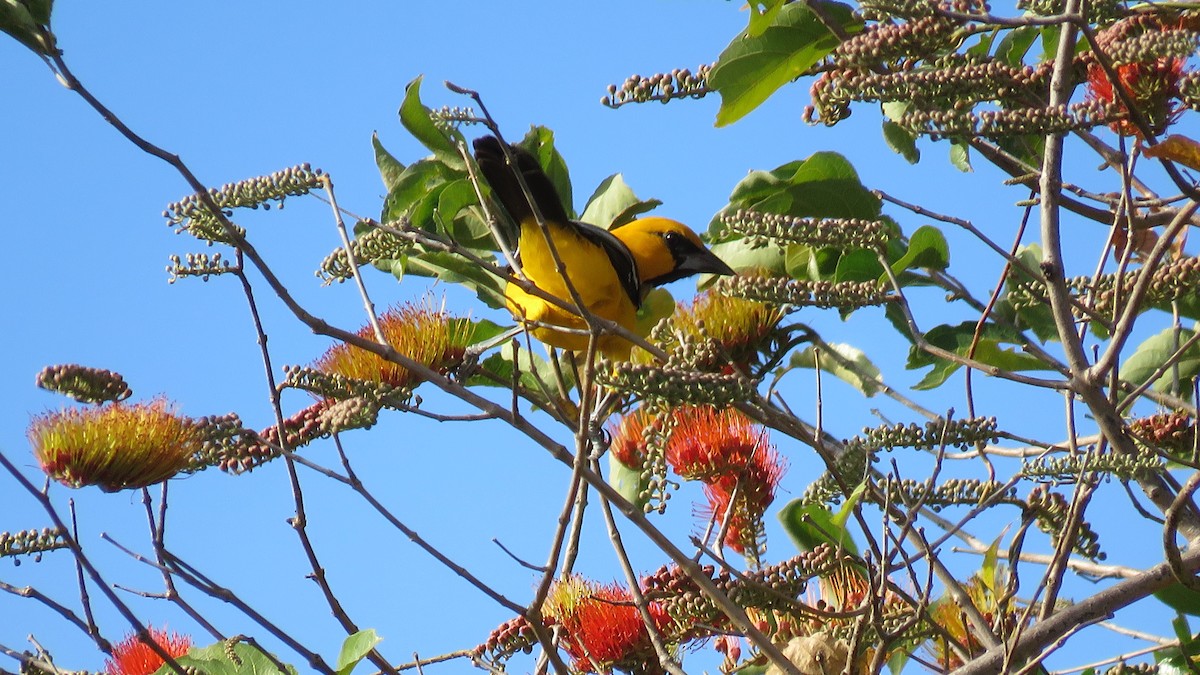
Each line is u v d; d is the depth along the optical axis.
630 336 7.41
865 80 7.26
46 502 6.58
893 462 7.10
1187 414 9.05
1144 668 7.96
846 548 8.30
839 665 7.85
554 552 6.82
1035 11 7.66
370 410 7.85
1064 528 7.25
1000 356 9.91
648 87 8.95
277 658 7.40
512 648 8.80
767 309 9.38
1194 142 6.72
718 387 6.65
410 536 6.89
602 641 8.63
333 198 7.51
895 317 9.91
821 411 7.46
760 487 8.77
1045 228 7.43
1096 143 8.62
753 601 7.72
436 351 9.37
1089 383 7.15
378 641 6.94
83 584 7.43
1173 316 9.99
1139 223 8.09
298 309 6.93
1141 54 6.75
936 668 8.02
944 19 7.08
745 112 9.26
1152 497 8.20
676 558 7.02
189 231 7.41
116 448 7.38
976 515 7.11
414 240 7.72
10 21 6.13
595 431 8.96
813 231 7.79
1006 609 7.52
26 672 7.93
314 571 7.11
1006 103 7.38
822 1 9.13
